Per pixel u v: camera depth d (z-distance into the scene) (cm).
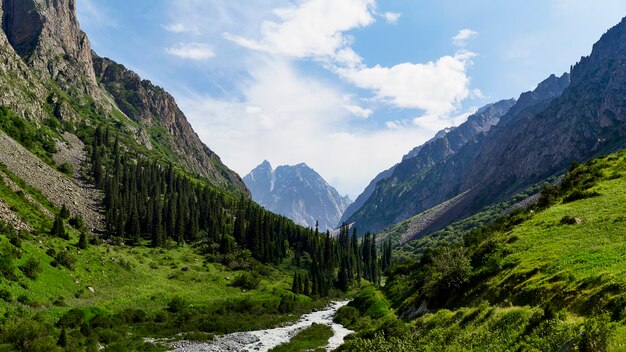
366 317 8525
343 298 14500
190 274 12044
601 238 4112
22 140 17100
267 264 16125
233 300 10356
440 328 3881
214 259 14450
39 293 6638
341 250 19762
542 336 2467
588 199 5891
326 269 16962
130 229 14612
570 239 4428
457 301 5000
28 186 12800
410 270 11356
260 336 7194
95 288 8431
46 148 18712
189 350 5891
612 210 4981
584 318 2453
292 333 7512
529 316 2891
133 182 18438
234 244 16325
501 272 4550
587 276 3034
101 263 9812
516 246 4972
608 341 1856
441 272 6078
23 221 9519
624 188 5828
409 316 6341
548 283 3378
